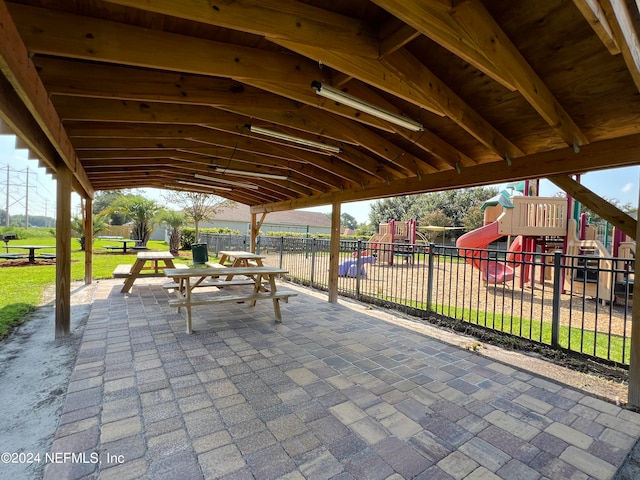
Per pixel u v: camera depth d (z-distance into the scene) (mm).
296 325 4188
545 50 2105
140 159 5168
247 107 2852
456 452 1846
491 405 2377
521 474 1695
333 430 1999
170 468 1639
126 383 2506
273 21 1646
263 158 4973
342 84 2453
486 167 3383
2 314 4254
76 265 9586
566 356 3361
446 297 6484
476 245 7656
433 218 24219
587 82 2307
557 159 2846
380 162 4512
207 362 2930
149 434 1902
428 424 2105
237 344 3406
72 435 1878
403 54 2193
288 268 9648
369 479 1612
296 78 2328
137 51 1891
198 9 1464
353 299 6090
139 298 5445
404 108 3002
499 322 4641
